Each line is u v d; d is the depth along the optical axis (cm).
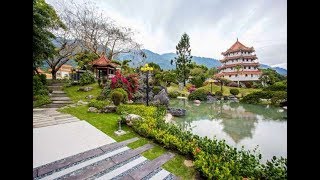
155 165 523
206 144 580
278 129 1075
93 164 504
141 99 1642
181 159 562
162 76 3256
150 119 866
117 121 885
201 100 2552
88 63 2523
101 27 2608
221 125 1166
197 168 477
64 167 475
